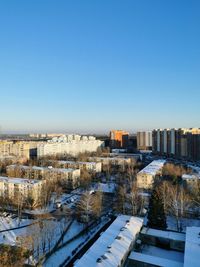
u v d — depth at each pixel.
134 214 130.62
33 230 99.75
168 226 117.62
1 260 65.75
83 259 74.44
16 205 144.62
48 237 100.50
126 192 160.12
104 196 170.88
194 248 81.25
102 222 124.06
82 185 193.12
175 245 93.75
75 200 160.75
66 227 117.69
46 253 92.62
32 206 143.25
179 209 127.38
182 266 77.44
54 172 196.25
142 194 150.75
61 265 87.19
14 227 116.31
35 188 152.00
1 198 152.75
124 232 91.69
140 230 99.31
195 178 178.88
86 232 112.50
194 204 138.75
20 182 156.38
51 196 164.50
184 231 111.56
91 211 126.06
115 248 80.38
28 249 81.19
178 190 162.25
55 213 137.00
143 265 79.62
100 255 76.81
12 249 75.00
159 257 85.75
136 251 91.25
